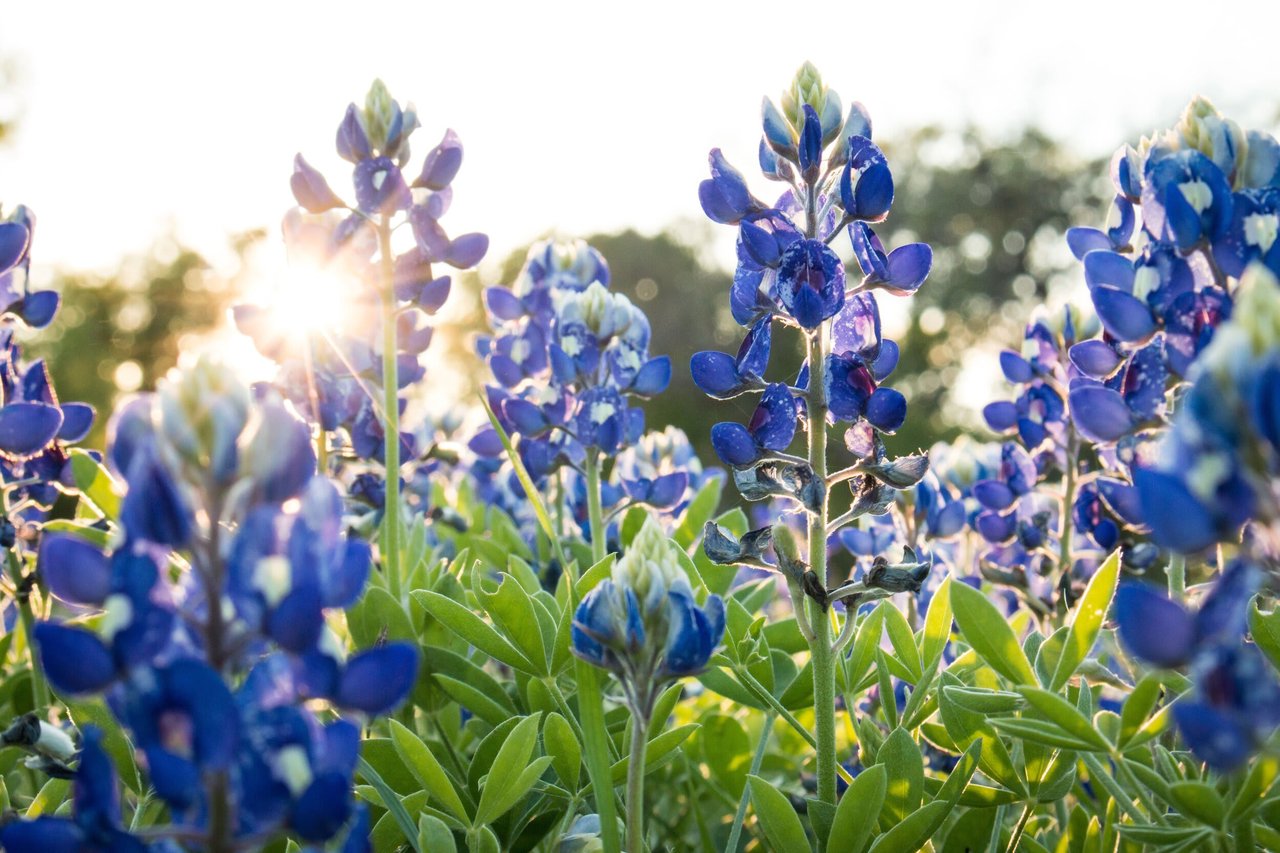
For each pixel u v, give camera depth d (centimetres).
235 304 370
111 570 155
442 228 351
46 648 147
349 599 165
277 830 154
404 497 448
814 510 254
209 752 144
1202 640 147
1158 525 146
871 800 229
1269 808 211
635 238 4647
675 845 322
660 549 213
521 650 277
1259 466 141
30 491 346
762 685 294
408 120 347
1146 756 239
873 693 360
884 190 253
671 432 506
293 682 166
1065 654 232
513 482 502
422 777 242
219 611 157
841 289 249
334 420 373
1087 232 264
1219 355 141
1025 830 296
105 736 260
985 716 246
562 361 386
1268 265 191
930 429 3412
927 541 387
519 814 273
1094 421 207
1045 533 369
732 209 267
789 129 269
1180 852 200
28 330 333
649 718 215
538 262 447
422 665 311
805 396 259
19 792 327
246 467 160
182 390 157
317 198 338
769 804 234
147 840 155
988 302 4731
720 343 4459
